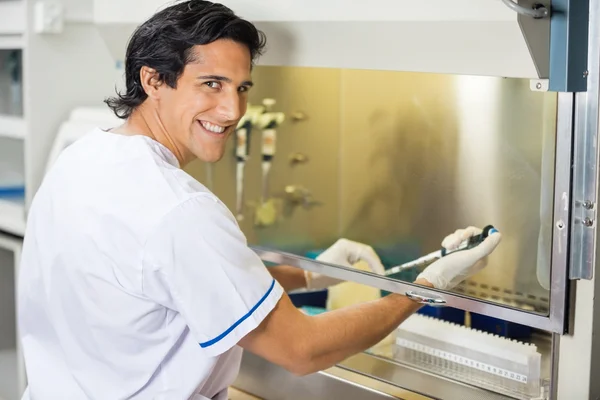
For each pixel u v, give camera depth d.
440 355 1.71
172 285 1.23
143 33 1.38
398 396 1.59
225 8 1.39
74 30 2.64
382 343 1.82
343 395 1.68
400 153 1.70
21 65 2.62
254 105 2.01
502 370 1.59
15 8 2.58
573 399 1.42
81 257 1.29
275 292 1.29
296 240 1.95
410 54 1.45
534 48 1.27
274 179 1.99
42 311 1.42
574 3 1.27
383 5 1.40
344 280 1.81
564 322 1.40
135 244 1.24
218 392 1.55
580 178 1.36
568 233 1.37
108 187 1.28
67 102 2.66
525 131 1.46
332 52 1.57
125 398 1.35
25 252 1.44
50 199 1.37
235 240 1.27
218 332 1.25
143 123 1.44
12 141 2.78
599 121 1.32
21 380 2.62
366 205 1.79
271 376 1.82
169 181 1.27
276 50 1.67
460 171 1.59
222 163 2.11
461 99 1.57
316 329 1.34
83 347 1.35
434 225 1.65
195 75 1.35
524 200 1.48
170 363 1.34
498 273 1.53
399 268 1.73
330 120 1.84
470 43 1.34
